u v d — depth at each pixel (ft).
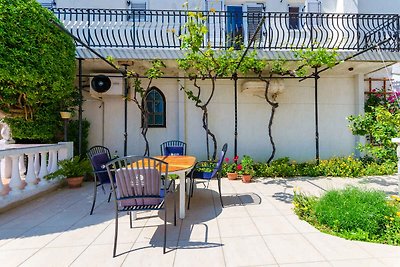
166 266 6.70
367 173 18.85
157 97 22.45
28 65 12.89
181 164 11.15
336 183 16.51
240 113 22.65
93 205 11.18
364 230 8.43
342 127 23.03
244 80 22.04
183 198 10.36
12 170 12.25
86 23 21.02
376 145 18.34
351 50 19.20
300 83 22.90
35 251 7.59
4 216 10.71
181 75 22.07
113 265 6.77
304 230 8.92
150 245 7.94
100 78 20.17
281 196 13.53
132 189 8.11
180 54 18.44
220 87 22.58
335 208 9.30
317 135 19.86
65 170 15.64
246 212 10.97
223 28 21.81
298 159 22.82
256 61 17.74
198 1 22.13
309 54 16.62
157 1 22.09
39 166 15.16
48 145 15.34
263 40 21.97
